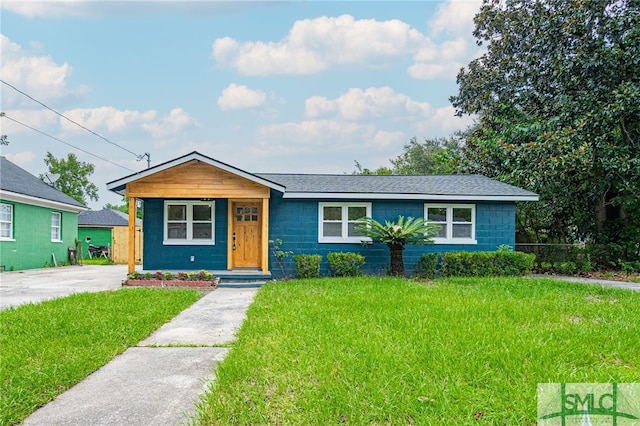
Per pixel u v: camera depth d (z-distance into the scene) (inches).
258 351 172.2
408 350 167.3
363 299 282.2
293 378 143.2
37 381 143.9
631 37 534.3
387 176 577.9
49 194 721.6
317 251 489.4
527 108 684.7
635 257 580.1
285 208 488.7
